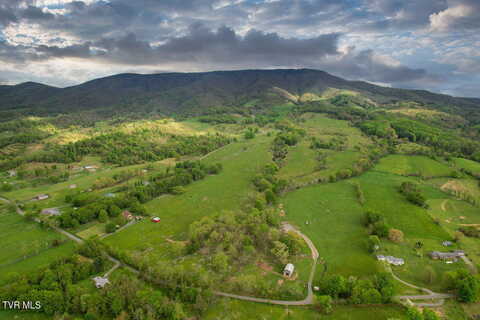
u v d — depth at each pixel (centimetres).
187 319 7944
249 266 10506
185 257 11038
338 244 12206
